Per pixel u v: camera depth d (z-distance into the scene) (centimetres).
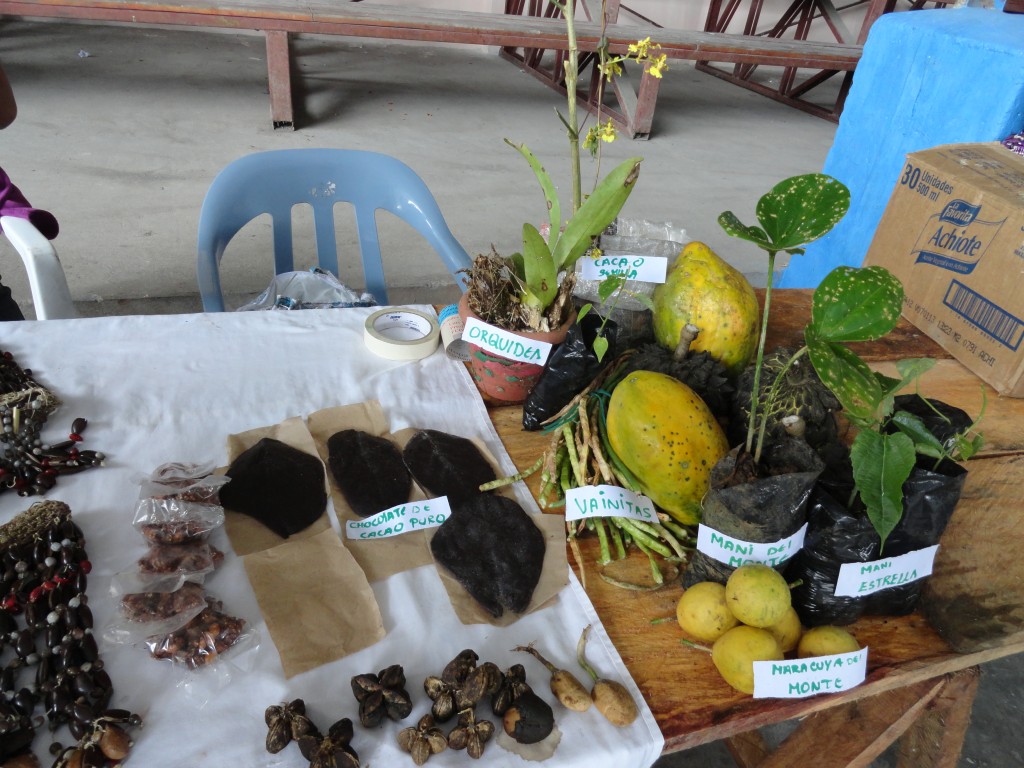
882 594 74
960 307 122
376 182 155
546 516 83
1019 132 155
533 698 62
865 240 197
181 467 83
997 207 113
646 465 78
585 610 74
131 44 429
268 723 60
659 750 63
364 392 102
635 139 391
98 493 81
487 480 88
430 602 73
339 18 313
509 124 385
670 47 363
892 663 72
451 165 325
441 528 80
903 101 179
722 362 99
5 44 399
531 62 491
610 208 86
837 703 69
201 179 280
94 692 60
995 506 91
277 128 336
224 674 64
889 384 69
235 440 90
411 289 236
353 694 64
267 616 69
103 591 71
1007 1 183
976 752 139
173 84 374
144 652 65
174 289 218
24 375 94
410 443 92
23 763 57
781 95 508
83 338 105
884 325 62
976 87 159
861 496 60
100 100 341
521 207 294
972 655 74
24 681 63
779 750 92
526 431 99
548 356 94
